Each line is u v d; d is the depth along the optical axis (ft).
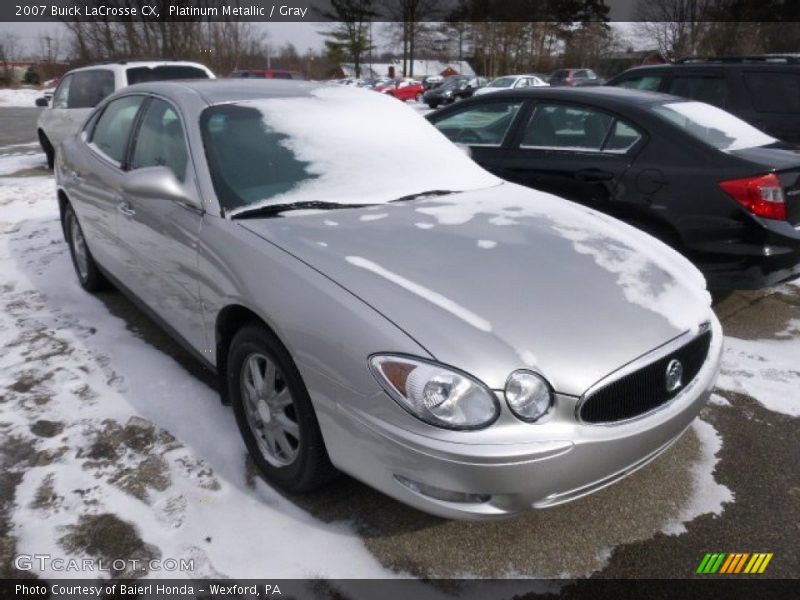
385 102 11.75
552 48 188.03
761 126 21.17
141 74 28.09
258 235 8.05
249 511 7.75
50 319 13.14
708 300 8.49
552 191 14.43
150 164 10.52
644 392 6.84
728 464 8.80
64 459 8.63
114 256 12.09
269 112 10.19
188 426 9.37
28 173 32.71
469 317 6.65
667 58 111.75
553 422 6.28
